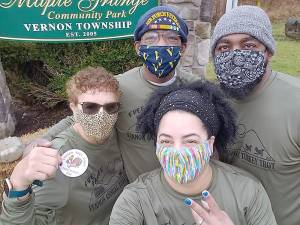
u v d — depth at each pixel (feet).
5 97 5.84
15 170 1.91
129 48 6.04
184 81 2.39
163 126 1.94
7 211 1.94
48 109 6.74
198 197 1.97
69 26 5.70
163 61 2.74
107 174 2.60
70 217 2.44
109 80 2.42
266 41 2.23
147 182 2.04
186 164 1.90
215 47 2.36
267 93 2.25
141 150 2.74
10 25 5.63
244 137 2.33
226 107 2.10
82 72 2.47
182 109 1.92
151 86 2.81
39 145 2.10
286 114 2.19
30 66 6.66
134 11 5.70
